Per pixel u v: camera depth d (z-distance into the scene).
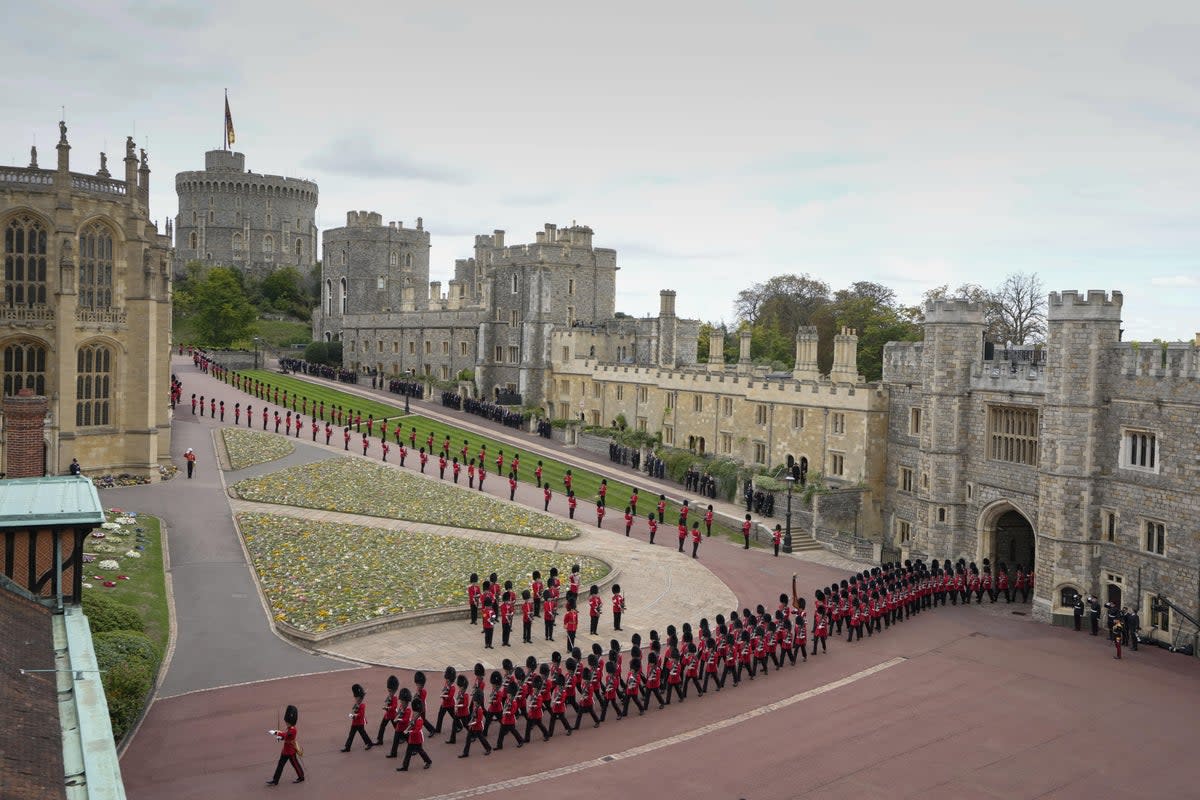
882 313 122.38
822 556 57.75
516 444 86.25
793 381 73.81
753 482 69.31
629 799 24.22
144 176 64.62
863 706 31.83
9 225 56.06
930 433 57.31
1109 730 30.08
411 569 44.69
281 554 45.69
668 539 57.84
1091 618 43.00
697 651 33.19
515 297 109.94
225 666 32.50
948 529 56.88
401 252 151.50
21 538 22.70
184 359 128.25
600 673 29.84
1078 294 45.41
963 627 43.25
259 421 84.06
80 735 15.62
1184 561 41.00
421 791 24.19
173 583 41.28
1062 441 45.72
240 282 168.62
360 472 65.44
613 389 96.62
